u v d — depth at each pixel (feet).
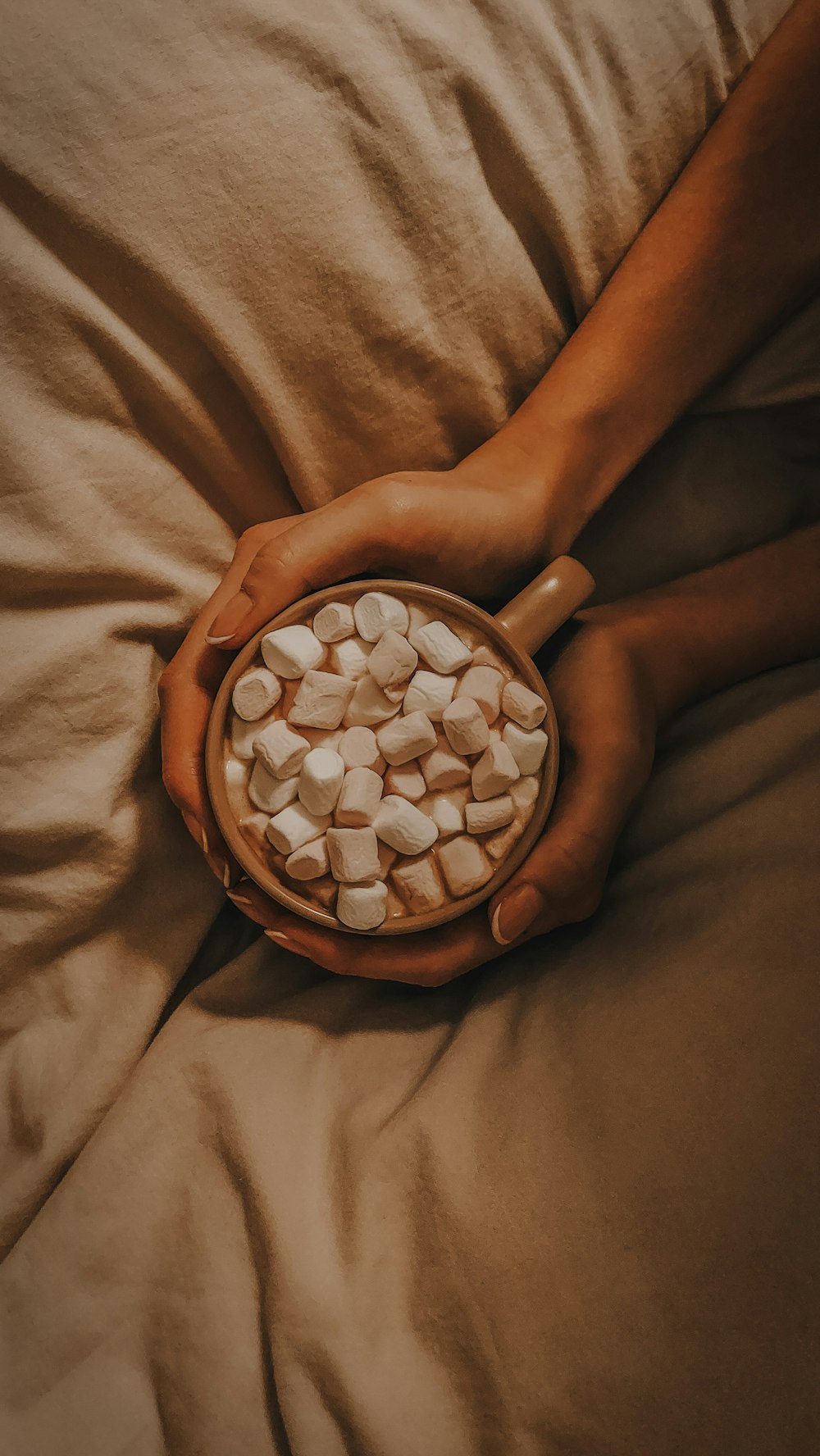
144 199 1.16
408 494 1.23
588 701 1.33
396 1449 1.10
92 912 1.32
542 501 1.32
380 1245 1.19
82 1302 1.21
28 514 1.22
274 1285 1.17
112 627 1.28
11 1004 1.34
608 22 1.23
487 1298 1.14
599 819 1.28
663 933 1.29
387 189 1.21
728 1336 1.08
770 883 1.24
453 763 1.20
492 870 1.22
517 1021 1.29
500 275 1.29
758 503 1.49
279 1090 1.27
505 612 1.22
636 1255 1.12
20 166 1.13
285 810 1.20
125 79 1.14
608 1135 1.16
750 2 1.28
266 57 1.16
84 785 1.28
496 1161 1.18
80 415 1.23
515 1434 1.10
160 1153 1.26
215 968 1.43
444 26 1.19
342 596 1.21
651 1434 1.08
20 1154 1.34
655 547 1.51
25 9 1.12
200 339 1.23
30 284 1.16
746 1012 1.17
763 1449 1.06
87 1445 1.16
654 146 1.30
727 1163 1.12
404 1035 1.33
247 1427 1.16
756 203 1.29
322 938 1.24
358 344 1.26
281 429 1.28
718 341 1.36
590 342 1.34
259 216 1.18
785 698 1.44
